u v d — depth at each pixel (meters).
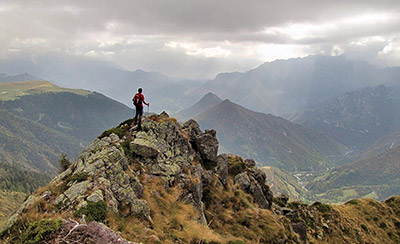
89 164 17.38
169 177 22.06
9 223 12.60
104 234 9.73
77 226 10.19
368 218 62.12
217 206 25.70
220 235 20.28
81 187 14.92
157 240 14.12
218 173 29.69
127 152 21.92
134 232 13.91
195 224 18.41
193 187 22.80
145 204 16.72
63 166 24.22
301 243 28.70
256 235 23.17
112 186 16.22
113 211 14.48
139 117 25.44
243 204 27.78
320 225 48.84
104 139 22.55
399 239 56.66
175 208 19.27
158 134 25.70
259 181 37.53
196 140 30.44
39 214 12.68
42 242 9.57
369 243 50.81
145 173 21.23
